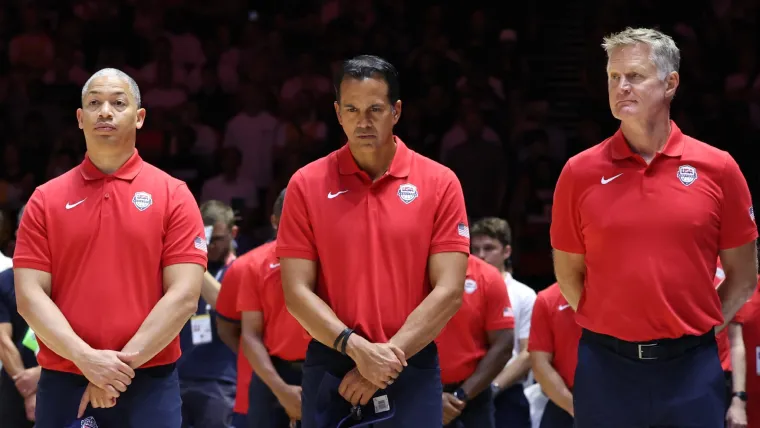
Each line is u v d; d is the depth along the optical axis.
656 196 7.83
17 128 24.02
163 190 8.60
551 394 11.12
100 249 8.30
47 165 23.27
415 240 8.16
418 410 8.02
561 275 8.52
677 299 7.74
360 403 7.92
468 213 21.89
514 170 22.59
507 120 23.84
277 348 11.44
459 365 11.21
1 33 25.38
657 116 7.93
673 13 25.58
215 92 25.19
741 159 22.77
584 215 8.05
